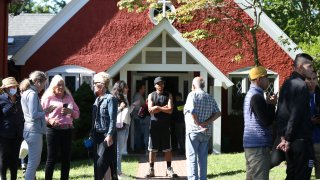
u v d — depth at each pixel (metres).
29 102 8.82
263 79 7.75
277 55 19.16
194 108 9.96
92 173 12.15
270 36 19.16
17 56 19.14
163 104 11.88
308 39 16.34
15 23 22.30
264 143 7.63
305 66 7.48
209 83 18.36
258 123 7.64
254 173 7.65
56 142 9.49
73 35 19.20
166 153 11.99
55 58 19.19
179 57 17.11
